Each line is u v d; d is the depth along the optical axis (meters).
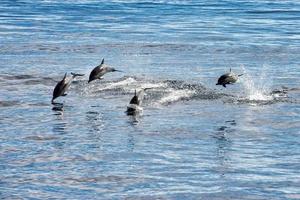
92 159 38.19
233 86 64.19
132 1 174.25
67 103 55.59
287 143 42.50
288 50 90.31
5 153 39.38
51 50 87.31
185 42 97.56
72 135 44.34
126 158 38.44
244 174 35.34
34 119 49.34
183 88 61.78
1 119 49.22
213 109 53.53
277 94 60.31
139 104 53.53
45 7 152.12
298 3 176.75
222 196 31.84
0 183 33.50
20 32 105.88
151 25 119.31
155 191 32.50
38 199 31.17
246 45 95.06
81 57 81.88
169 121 48.94
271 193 32.31
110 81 65.50
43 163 37.25
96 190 32.59
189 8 156.00
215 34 107.50
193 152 39.94
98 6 157.25
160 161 37.84
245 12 146.75
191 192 32.38
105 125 47.47
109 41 97.44
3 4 158.12
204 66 76.31
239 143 42.38
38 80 65.88
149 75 69.56
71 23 120.38
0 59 78.50
